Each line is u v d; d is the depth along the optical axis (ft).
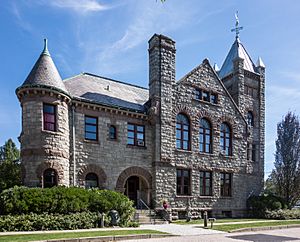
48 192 60.75
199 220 88.17
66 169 73.67
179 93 96.48
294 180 134.00
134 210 70.44
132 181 91.09
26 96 71.82
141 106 94.27
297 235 58.85
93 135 81.20
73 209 61.57
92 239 45.27
